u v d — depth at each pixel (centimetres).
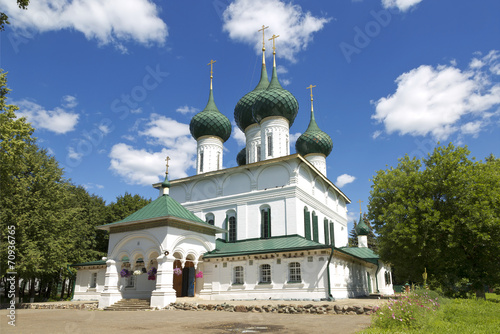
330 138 4694
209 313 2055
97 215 4997
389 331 1152
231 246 3145
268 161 3334
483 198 2478
